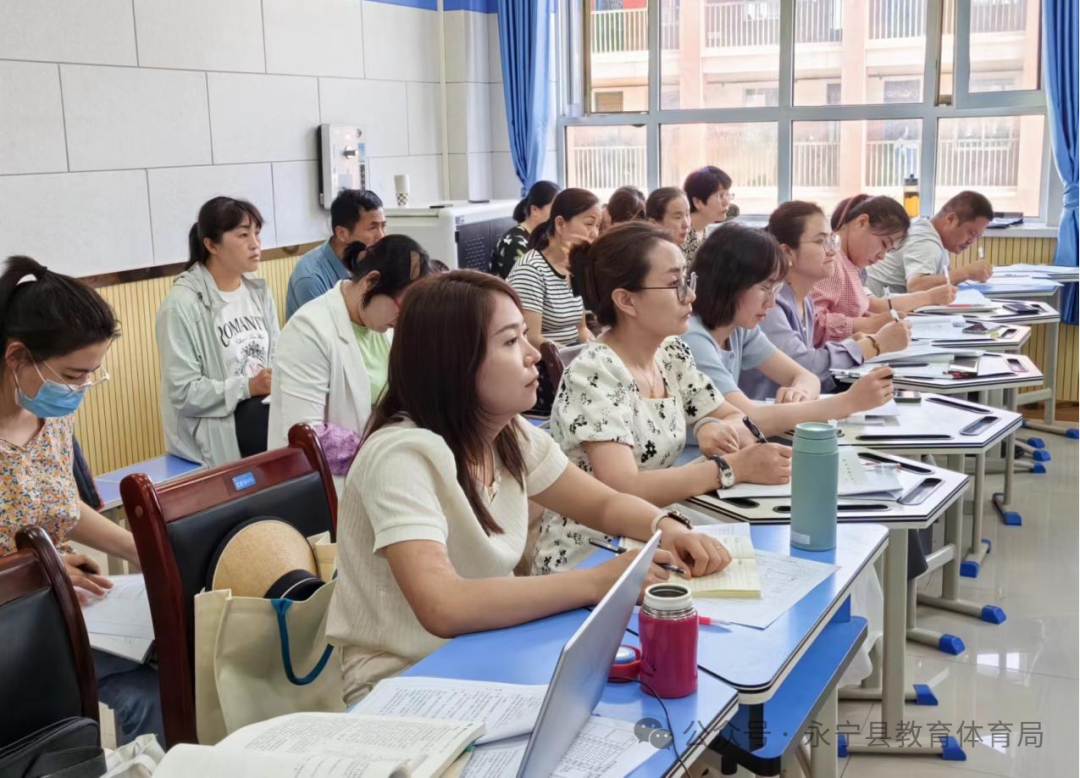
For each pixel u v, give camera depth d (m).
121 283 4.00
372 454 1.54
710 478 2.07
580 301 4.36
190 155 4.28
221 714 1.58
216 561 1.65
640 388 2.25
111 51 3.88
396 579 1.49
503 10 6.18
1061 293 5.60
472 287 1.55
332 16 5.13
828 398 2.56
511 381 1.56
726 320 2.68
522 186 6.36
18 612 1.38
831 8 6.00
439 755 1.07
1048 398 5.31
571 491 1.84
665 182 6.58
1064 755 2.49
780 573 1.67
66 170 3.73
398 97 5.73
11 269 1.88
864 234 4.15
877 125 6.05
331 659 1.70
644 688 1.30
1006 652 3.03
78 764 1.23
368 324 2.73
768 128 6.27
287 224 4.89
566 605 1.51
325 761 0.98
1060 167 5.46
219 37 4.40
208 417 3.20
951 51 5.83
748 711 1.40
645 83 6.50
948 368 3.29
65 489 2.04
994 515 4.18
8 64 3.50
